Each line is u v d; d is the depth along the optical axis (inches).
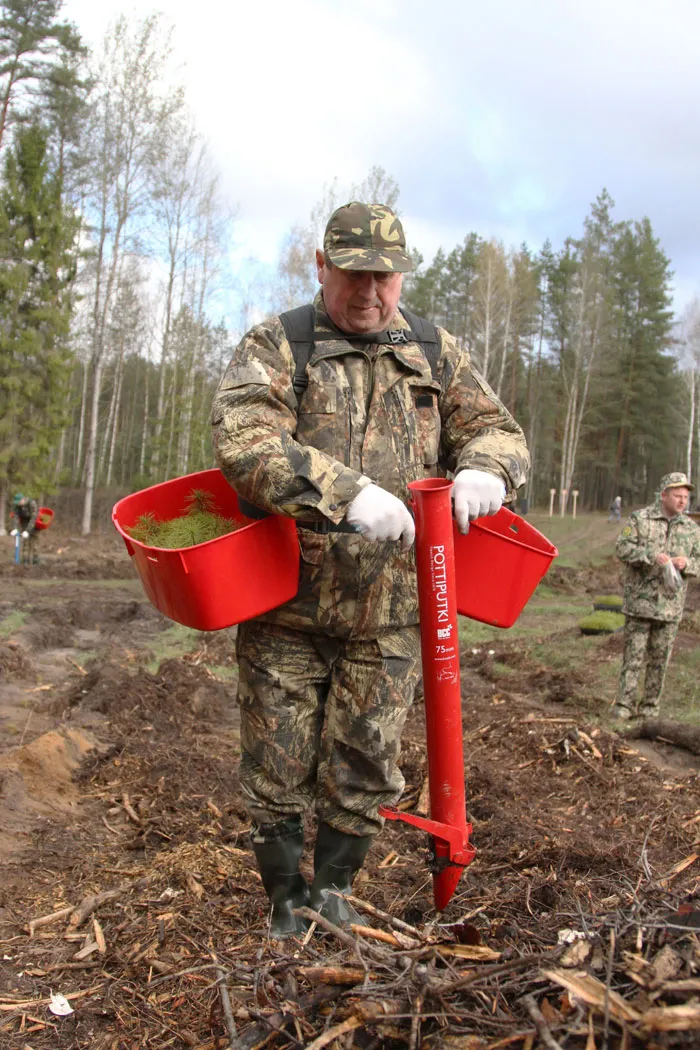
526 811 176.9
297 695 107.8
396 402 105.5
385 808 102.3
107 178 1163.9
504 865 144.7
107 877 136.6
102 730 218.7
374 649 106.3
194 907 122.6
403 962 79.9
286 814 109.3
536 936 92.2
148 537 115.2
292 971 82.0
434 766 98.6
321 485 91.4
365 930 87.7
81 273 1379.2
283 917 108.9
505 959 80.9
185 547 100.4
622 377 2322.8
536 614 567.2
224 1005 81.7
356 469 103.1
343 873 110.3
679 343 2338.8
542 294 2429.9
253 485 93.2
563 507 1982.0
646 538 268.7
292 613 104.5
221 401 99.6
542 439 2411.4
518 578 106.6
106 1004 98.7
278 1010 77.6
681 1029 64.1
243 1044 77.0
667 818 175.3
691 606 545.6
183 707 252.5
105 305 1180.5
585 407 2284.7
